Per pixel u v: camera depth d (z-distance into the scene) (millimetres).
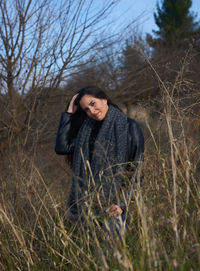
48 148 4477
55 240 1898
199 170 1965
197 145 2014
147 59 2205
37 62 4422
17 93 4461
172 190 1713
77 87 6070
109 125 1922
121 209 1751
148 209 1588
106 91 6258
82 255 1696
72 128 2156
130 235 1653
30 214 2145
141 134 1929
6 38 4219
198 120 2045
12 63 4262
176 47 9562
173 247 1569
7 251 1920
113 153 1881
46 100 4809
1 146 3736
